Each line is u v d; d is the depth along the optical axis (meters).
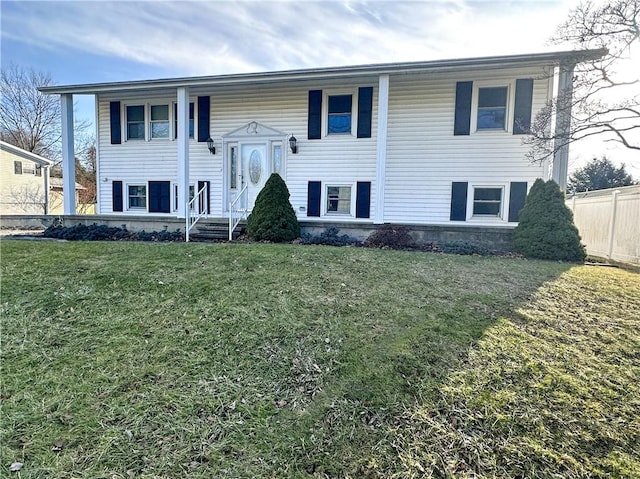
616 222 8.87
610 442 2.41
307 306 4.20
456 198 10.39
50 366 3.14
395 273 5.43
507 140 9.98
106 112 12.59
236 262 5.81
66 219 11.05
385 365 3.12
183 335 3.61
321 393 2.82
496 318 3.98
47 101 29.58
